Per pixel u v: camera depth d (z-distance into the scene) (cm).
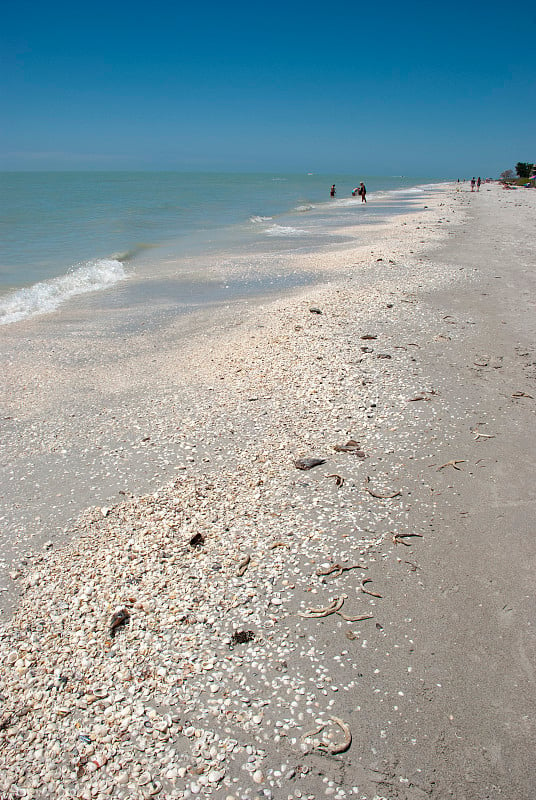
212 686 345
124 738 316
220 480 562
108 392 802
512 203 4141
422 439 625
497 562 448
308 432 648
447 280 1380
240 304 1288
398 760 304
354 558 452
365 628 388
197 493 540
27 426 698
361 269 1568
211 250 2169
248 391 767
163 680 349
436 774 296
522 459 588
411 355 873
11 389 815
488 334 984
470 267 1544
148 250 2175
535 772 297
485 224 2645
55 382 844
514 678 351
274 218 3584
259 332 1020
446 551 461
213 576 433
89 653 370
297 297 1284
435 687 345
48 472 593
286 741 313
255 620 394
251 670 356
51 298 1397
